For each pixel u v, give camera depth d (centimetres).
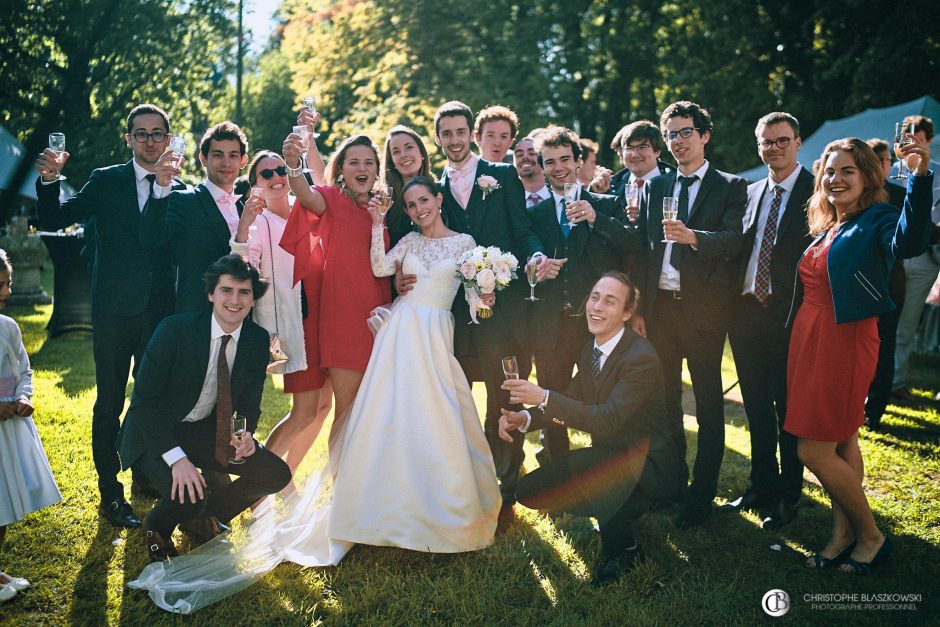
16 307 1070
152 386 331
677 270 401
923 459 483
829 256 327
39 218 369
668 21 1655
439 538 342
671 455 344
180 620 296
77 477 421
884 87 1380
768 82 1589
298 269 380
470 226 404
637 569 336
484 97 1406
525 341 402
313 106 415
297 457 409
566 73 1616
